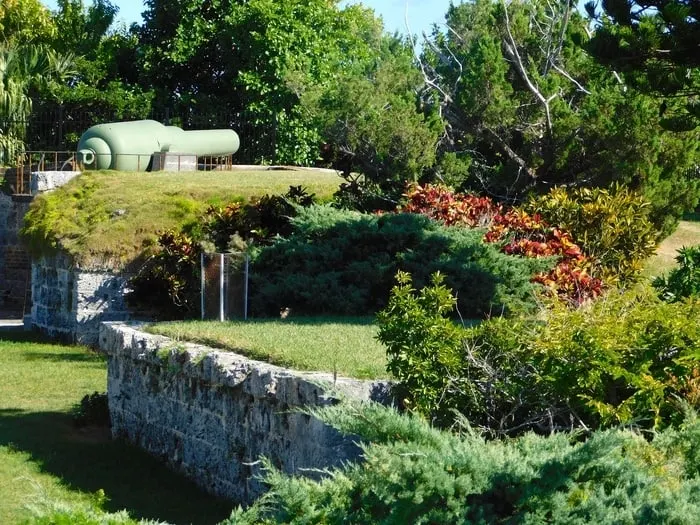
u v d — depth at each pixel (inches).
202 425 413.1
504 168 855.7
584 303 384.2
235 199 858.8
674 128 589.3
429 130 856.9
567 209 669.9
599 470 185.9
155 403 457.1
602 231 661.9
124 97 1535.4
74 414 528.7
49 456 453.1
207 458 407.5
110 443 484.7
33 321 926.4
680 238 994.7
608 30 561.3
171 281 780.0
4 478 415.2
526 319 332.2
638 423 287.9
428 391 309.6
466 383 310.3
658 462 207.5
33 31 1781.5
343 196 807.7
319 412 223.5
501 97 851.4
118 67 1673.2
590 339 296.4
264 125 1493.6
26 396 583.8
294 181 930.1
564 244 620.1
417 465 187.2
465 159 866.8
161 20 1649.9
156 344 448.8
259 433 365.7
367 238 641.6
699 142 794.8
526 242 622.8
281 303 629.0
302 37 1528.1
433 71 1013.8
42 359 732.7
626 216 666.8
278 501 207.3
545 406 304.2
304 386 330.6
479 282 583.5
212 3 1599.4
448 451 194.5
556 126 825.5
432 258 613.9
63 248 847.1
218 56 1611.7
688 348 295.4
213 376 391.5
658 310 305.3
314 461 319.9
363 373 339.6
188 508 378.9
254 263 658.2
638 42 546.9
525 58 934.4
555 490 181.5
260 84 1499.8
